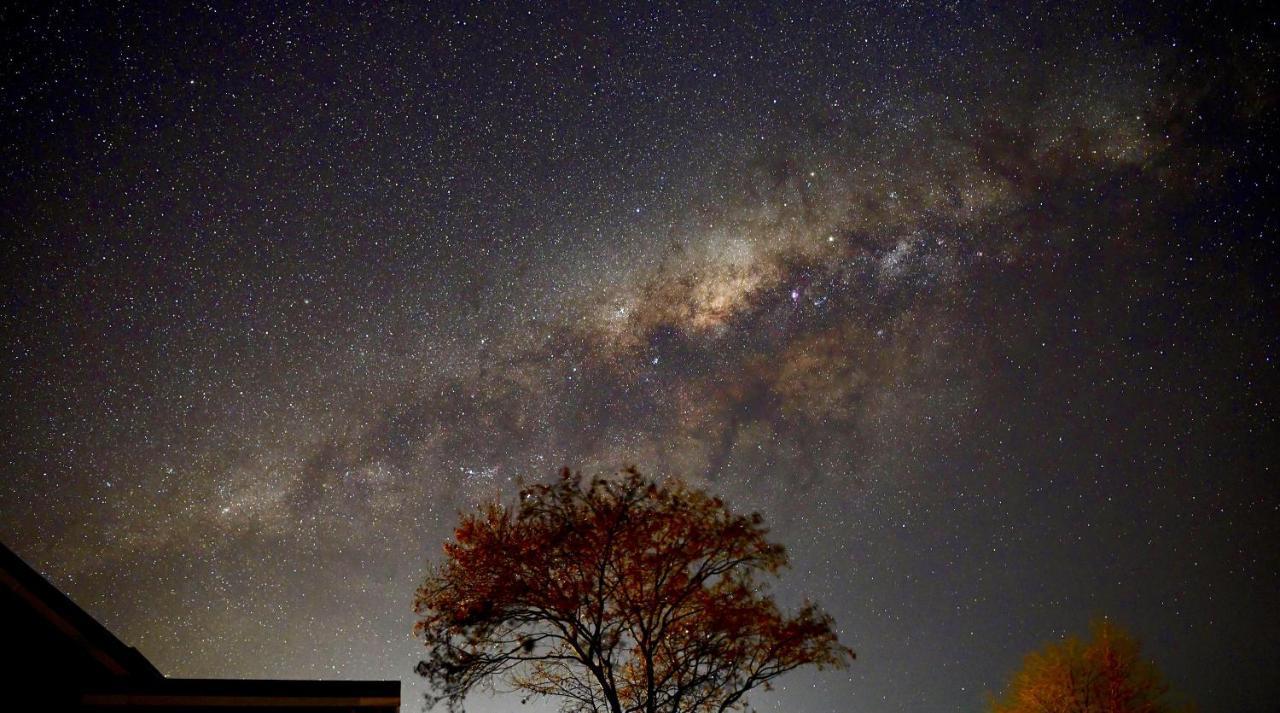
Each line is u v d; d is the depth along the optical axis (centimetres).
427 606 1155
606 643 1134
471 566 1155
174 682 955
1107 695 2266
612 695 1107
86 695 930
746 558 1200
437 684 1111
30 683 957
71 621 998
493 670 1130
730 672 1152
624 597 1168
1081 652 2364
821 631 1169
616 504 1196
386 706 989
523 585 1141
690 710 1134
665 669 1160
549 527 1170
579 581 1156
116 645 1018
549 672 1159
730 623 1144
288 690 972
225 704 952
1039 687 2328
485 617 1134
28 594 981
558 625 1149
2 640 962
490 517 1187
